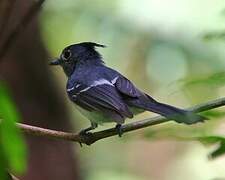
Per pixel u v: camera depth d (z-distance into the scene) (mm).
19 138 4559
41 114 12594
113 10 15336
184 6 15117
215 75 6395
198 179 16047
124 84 8508
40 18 13344
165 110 7219
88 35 15523
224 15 8383
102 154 15875
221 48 14141
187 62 14422
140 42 15172
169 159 16562
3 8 7863
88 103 8570
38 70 12664
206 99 11586
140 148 16438
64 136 7402
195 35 14680
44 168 12078
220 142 6285
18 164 4641
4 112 4473
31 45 12617
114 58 15555
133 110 8250
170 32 14969
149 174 16344
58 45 15695
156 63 14930
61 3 15609
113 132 7582
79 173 12703
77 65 10156
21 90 12453
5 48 7594
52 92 12789
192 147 16547
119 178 15930
